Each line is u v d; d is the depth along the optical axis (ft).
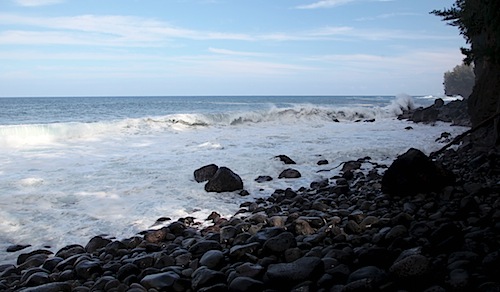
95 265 16.48
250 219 22.30
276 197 29.22
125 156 42.78
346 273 13.21
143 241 20.42
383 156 45.11
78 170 35.96
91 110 124.26
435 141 56.24
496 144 37.17
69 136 54.90
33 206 26.30
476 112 45.73
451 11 52.01
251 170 37.24
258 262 15.26
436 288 11.27
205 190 30.58
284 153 44.91
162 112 115.34
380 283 12.01
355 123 85.66
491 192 23.18
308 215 21.84
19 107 136.87
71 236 21.72
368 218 19.38
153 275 14.55
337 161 42.11
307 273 13.01
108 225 23.38
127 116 100.53
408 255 13.42
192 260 16.79
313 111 91.40
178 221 23.40
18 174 34.24
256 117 79.92
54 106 145.59
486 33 35.68
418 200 23.44
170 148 48.06
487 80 44.29
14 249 20.04
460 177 28.50
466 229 16.08
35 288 14.32
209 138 56.85
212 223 23.91
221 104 164.14
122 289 14.23
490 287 10.82
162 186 31.40
